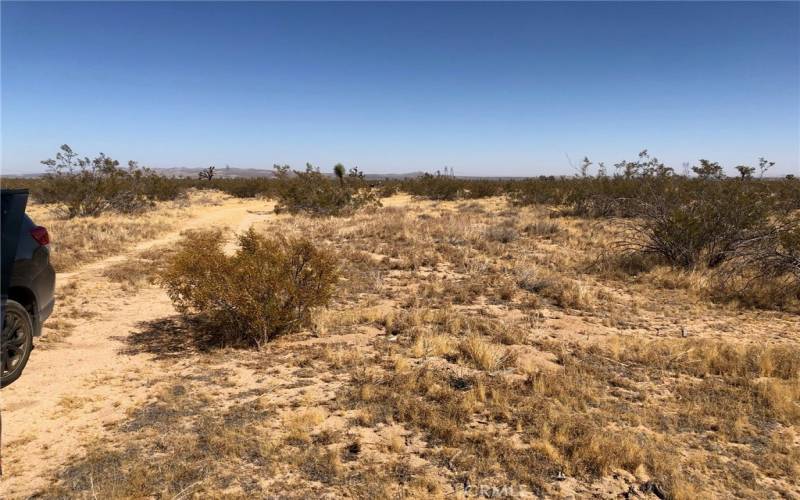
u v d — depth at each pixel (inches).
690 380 199.9
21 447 145.7
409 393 181.8
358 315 280.8
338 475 132.3
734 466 139.9
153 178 1242.0
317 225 770.2
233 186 1852.9
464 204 1195.9
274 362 216.5
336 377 199.0
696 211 434.9
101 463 137.0
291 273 256.7
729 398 181.6
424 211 1043.9
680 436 155.9
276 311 238.4
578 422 160.6
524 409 169.5
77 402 174.7
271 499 122.3
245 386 191.3
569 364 212.5
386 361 215.2
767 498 126.1
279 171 1483.8
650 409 172.7
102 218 851.4
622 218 719.7
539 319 288.7
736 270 370.9
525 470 134.6
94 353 227.8
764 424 164.2
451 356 220.2
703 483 131.4
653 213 463.5
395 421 162.4
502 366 210.5
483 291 353.1
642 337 257.0
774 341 251.1
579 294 331.3
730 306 315.6
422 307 312.3
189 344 243.4
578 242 573.6
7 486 127.0
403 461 139.6
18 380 192.2
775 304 319.0
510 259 478.6
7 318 183.3
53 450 144.6
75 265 444.5
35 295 202.1
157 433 153.5
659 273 397.4
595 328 273.3
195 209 1150.3
